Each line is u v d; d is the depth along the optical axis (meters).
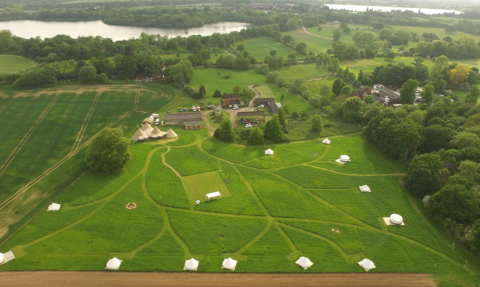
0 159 115.25
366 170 113.19
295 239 81.75
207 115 160.75
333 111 163.50
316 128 143.38
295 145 131.38
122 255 75.69
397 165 116.06
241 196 98.31
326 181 106.44
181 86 195.75
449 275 71.88
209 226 85.31
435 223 87.50
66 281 68.81
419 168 98.12
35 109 156.25
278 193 100.00
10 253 74.81
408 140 115.06
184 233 82.69
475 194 84.25
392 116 133.25
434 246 79.81
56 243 78.69
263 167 114.44
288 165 116.25
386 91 192.12
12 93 173.38
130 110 161.50
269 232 84.00
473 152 102.25
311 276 71.38
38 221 85.88
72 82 194.12
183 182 104.69
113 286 67.88
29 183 102.44
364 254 77.56
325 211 92.38
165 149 125.31
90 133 136.50
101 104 166.38
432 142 118.56
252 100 182.38
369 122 136.50
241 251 77.56
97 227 84.19
